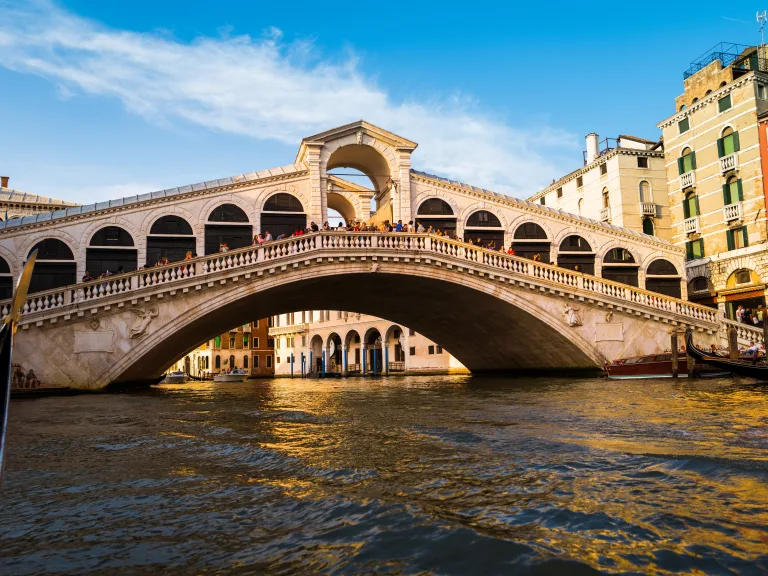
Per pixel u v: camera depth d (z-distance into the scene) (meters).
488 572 3.31
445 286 26.31
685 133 33.25
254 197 27.81
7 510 4.84
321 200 28.41
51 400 18.58
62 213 25.33
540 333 27.98
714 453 6.39
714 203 31.34
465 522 4.22
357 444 7.81
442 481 5.50
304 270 23.83
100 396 20.56
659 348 27.45
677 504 4.50
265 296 25.02
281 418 11.73
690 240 32.91
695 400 13.13
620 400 14.02
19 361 20.55
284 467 6.40
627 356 27.08
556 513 4.35
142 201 26.22
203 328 25.70
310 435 8.87
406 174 29.59
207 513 4.65
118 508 4.86
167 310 22.22
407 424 10.05
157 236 26.34
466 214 30.52
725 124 30.70
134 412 13.90
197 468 6.47
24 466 6.70
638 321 27.41
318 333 60.53
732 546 3.60
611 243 31.94
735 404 11.88
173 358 28.19
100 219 25.77
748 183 29.48
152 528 4.30
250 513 4.63
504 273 25.70
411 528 4.06
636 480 5.30
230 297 22.88
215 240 27.22
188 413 13.45
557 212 31.42
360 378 47.00
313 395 21.38
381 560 3.54
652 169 36.97
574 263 31.50
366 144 29.33
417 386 26.59
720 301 30.95
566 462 6.18
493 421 10.26
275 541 3.96
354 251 24.11
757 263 28.89
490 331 31.44
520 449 7.13
